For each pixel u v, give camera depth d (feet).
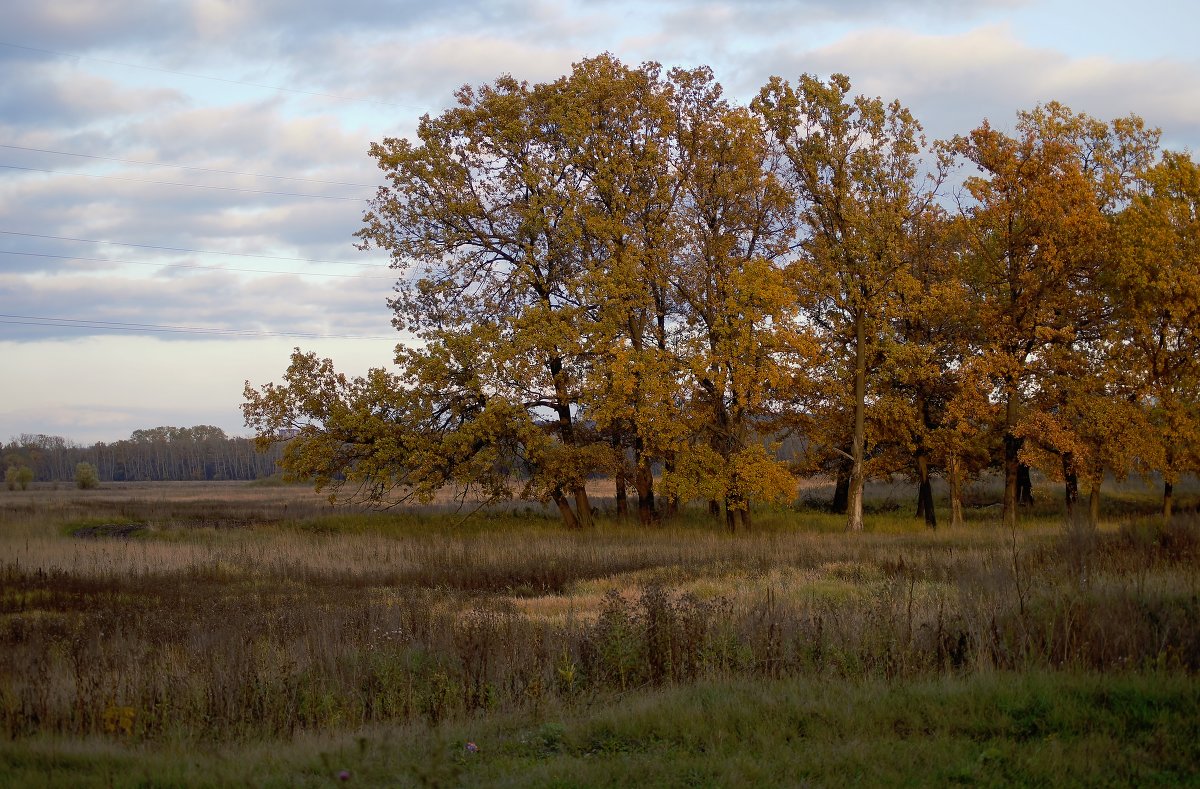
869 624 40.06
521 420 119.03
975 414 115.85
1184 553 60.18
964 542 91.71
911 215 117.29
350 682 37.73
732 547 94.38
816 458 132.57
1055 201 109.50
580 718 32.01
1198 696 29.94
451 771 26.78
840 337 121.80
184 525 142.61
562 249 121.90
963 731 28.71
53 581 72.59
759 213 118.42
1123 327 114.21
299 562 85.15
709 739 28.50
